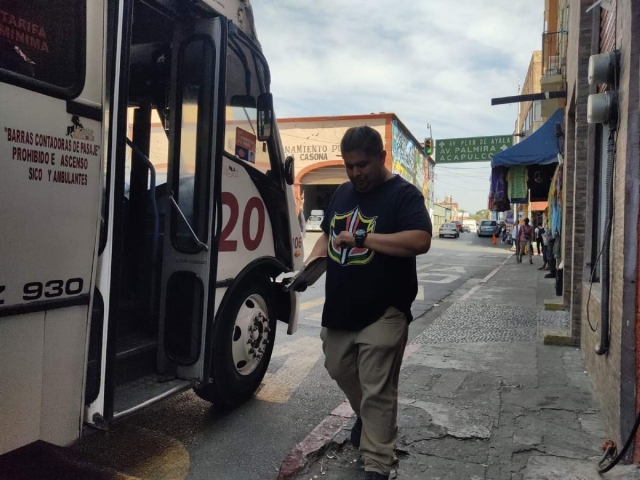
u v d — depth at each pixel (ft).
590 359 16.37
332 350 9.59
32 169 7.82
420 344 21.15
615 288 11.74
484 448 11.51
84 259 8.69
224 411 14.23
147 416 13.74
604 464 10.46
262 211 14.74
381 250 8.54
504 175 37.32
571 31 26.16
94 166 8.84
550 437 12.03
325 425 12.78
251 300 14.73
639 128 10.14
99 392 9.21
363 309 8.93
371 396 8.93
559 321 25.95
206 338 11.87
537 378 16.37
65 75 8.34
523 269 58.44
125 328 12.62
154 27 13.09
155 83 13.58
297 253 16.69
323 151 129.18
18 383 7.77
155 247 12.67
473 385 15.70
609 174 12.07
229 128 13.28
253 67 14.52
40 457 10.48
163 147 13.67
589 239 17.93
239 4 13.64
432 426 12.61
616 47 12.49
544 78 41.70
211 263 11.82
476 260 74.49
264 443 12.31
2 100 7.41
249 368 14.73
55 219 8.19
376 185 9.20
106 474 10.56
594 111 11.80
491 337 22.38
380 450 8.92
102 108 9.01
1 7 7.41
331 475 10.62
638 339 10.14
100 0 8.95
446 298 35.73
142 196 13.53
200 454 11.70
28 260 7.81
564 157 28.86
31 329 7.92
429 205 214.90
